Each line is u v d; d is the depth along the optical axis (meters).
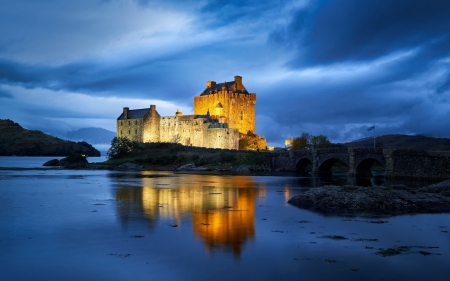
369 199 54.12
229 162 151.88
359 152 113.00
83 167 163.00
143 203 57.84
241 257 31.64
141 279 27.22
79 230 40.12
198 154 159.75
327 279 27.39
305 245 35.03
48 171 139.75
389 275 28.12
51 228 41.00
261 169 143.38
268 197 65.25
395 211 51.53
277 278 27.48
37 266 29.56
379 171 141.00
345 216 48.12
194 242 35.72
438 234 39.16
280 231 40.00
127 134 195.88
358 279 27.44
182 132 186.12
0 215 47.97
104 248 33.88
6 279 27.17
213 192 71.88
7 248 33.78
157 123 194.12
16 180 98.31
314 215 48.66
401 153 101.94
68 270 28.77
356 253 32.81
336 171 144.38
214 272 28.48
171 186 82.69
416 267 29.61
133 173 130.00
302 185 86.50
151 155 172.25
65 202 58.69
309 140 183.38
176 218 46.38
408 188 78.56
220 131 171.50
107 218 46.22
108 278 27.36
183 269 29.00
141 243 35.41
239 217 47.19
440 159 93.81
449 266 29.83
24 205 55.72
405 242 36.25
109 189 76.25
